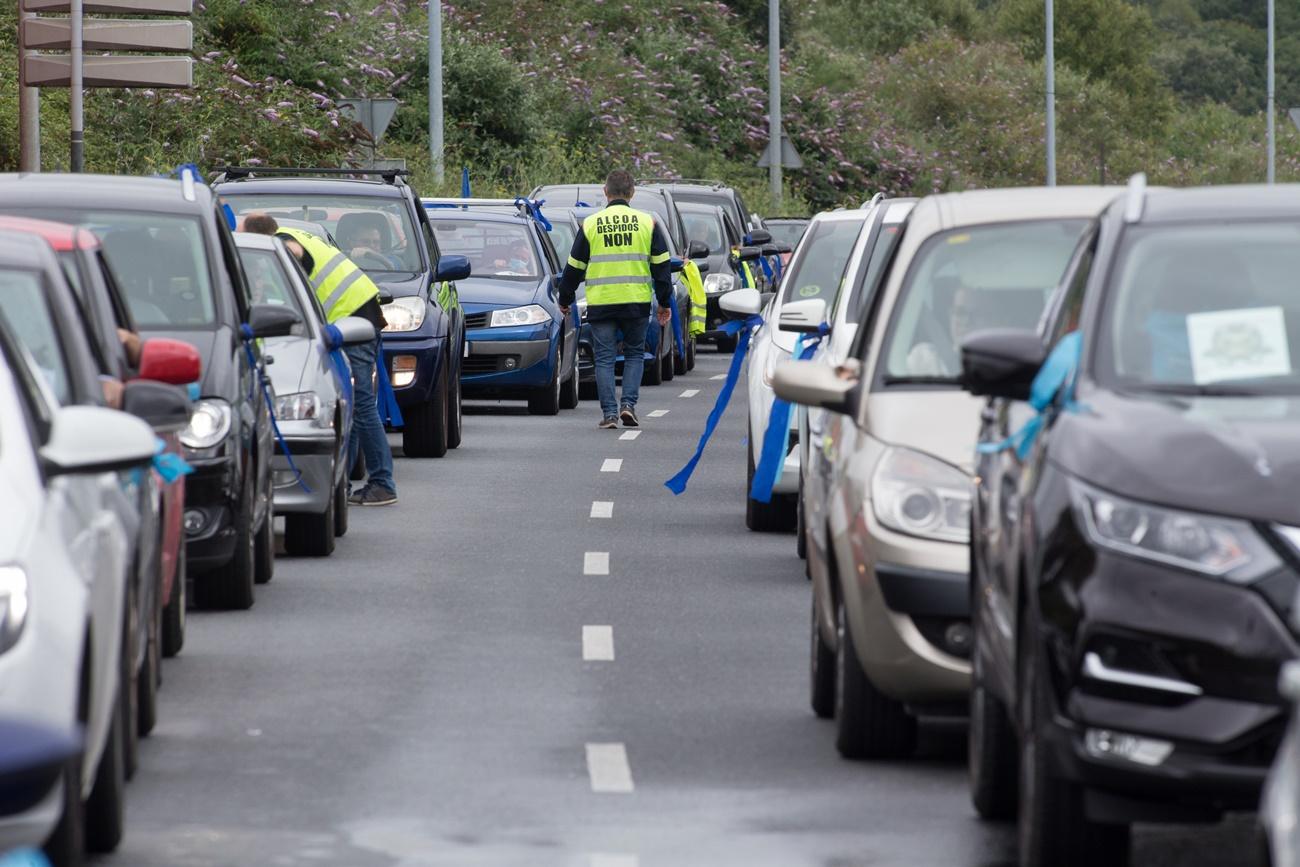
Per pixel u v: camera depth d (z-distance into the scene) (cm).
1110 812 1700
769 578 3594
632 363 6238
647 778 2247
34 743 1520
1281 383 1855
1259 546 1625
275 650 2948
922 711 2294
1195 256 1972
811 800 2159
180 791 2177
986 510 2022
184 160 8612
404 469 5178
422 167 11000
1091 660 1650
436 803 2136
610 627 3134
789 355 4172
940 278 2577
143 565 2186
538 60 14450
